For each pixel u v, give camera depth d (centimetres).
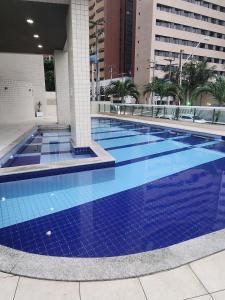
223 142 862
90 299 155
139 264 186
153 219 313
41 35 877
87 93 589
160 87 2266
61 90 1123
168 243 258
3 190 413
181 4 4262
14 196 392
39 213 331
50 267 182
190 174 511
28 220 309
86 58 565
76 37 548
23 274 175
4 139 712
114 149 759
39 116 1666
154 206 355
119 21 5544
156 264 186
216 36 4850
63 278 171
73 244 254
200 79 2253
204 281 171
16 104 1267
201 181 467
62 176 459
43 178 443
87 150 625
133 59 5506
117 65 5700
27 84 1357
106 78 5709
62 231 281
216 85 1439
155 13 4050
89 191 416
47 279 171
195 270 181
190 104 1934
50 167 449
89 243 256
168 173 518
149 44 4166
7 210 340
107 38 5538
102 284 167
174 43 4359
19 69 1583
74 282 169
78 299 155
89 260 191
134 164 586
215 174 511
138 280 171
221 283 170
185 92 2227
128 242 258
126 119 1552
